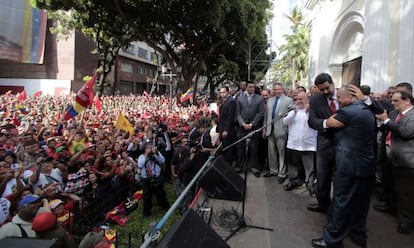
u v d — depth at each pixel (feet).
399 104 13.05
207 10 63.77
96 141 30.17
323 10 50.31
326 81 13.10
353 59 41.39
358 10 37.65
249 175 21.29
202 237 8.13
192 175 25.13
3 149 22.58
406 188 12.89
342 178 11.34
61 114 50.08
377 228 13.67
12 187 18.45
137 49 178.60
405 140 12.89
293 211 15.39
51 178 20.85
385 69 29.66
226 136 21.25
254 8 76.43
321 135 14.38
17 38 121.90
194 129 30.83
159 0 66.44
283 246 12.25
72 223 19.67
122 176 27.07
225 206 15.85
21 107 57.21
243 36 80.18
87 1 67.36
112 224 23.62
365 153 11.07
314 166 17.76
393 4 29.32
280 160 19.80
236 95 23.40
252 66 141.38
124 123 36.83
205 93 185.26
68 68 130.52
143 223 23.88
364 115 11.02
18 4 120.67
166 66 131.23
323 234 12.20
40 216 13.56
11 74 133.69
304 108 17.67
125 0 64.54
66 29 96.53
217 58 110.32
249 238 12.88
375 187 18.28
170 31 85.66
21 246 7.52
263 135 20.94
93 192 23.65
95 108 59.00
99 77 107.86
